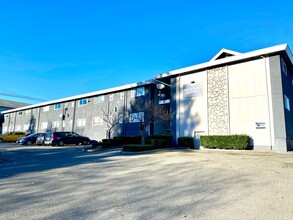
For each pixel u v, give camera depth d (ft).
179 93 65.31
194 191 16.83
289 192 16.17
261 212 12.62
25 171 26.09
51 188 18.07
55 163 32.76
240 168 25.50
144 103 77.10
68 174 23.91
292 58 55.57
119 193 16.56
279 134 47.70
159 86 75.97
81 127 97.55
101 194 16.33
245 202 14.24
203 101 60.13
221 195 15.75
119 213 12.62
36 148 62.49
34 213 12.64
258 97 51.52
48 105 116.47
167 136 61.52
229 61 55.67
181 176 22.04
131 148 48.16
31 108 126.41
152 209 13.23
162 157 36.81
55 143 71.92
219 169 25.13
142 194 16.24
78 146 71.00
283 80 52.19
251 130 51.39
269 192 16.22
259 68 52.37
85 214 12.49
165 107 74.49
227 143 51.75
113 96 88.58
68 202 14.57
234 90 55.16
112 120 83.46
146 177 21.85
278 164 28.07
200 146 57.36
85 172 24.97
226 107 55.72
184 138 59.62
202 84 61.11
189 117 62.08
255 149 50.06
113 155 42.57
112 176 22.58
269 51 50.08
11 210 13.12
